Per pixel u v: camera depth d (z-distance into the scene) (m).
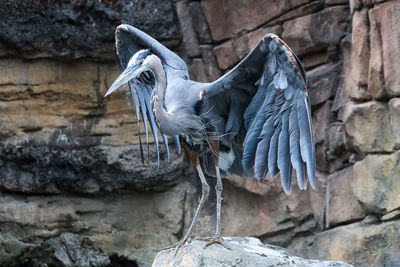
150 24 14.70
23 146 14.85
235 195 14.66
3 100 15.01
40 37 14.66
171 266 8.45
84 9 14.61
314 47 13.83
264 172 8.84
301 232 13.94
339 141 13.27
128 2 14.69
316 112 13.84
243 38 14.27
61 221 15.04
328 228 13.41
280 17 14.01
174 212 14.94
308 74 13.90
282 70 8.59
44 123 15.05
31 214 14.96
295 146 8.59
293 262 8.29
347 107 13.06
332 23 13.63
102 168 14.84
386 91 12.42
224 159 9.54
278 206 14.09
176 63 9.70
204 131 9.28
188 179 15.07
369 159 12.60
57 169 14.85
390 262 12.23
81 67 15.01
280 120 8.80
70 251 14.78
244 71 8.91
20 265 15.02
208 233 14.62
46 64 14.96
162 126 9.05
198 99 9.16
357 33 12.79
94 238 15.05
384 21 12.31
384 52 12.34
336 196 13.30
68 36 14.66
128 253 15.01
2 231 14.98
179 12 14.77
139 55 8.90
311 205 13.85
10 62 14.94
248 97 9.25
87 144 15.03
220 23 14.51
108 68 15.02
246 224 14.38
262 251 8.84
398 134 12.28
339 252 12.88
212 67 14.66
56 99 15.05
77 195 15.17
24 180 14.85
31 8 14.61
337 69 13.66
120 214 15.16
